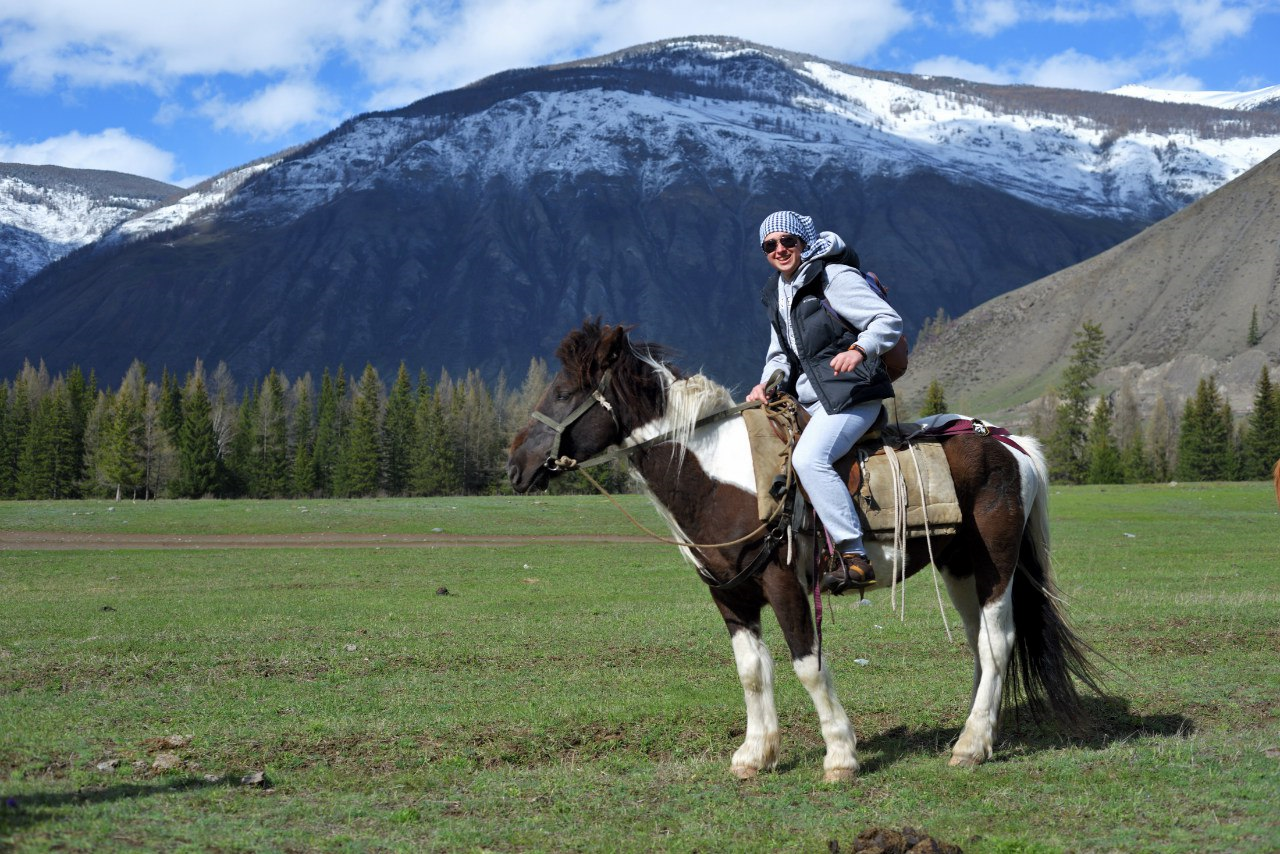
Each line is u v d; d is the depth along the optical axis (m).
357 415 107.44
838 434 6.86
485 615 15.20
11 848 5.21
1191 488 64.56
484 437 111.50
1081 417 112.25
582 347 7.11
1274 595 16.62
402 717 8.48
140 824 5.71
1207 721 8.34
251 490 107.25
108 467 94.12
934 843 5.38
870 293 6.93
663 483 6.99
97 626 13.80
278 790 6.62
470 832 5.78
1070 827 5.83
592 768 7.18
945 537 7.25
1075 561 23.97
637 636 12.73
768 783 6.79
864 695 9.36
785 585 6.86
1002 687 7.68
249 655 11.36
